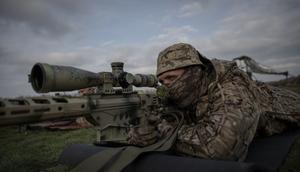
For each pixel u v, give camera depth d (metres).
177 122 2.48
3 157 4.85
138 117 3.96
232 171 1.66
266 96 3.49
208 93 2.57
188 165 1.85
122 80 3.72
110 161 1.98
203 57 2.73
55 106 2.55
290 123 3.79
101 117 3.34
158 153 2.17
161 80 2.64
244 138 2.24
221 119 2.21
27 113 2.26
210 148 2.10
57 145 6.07
